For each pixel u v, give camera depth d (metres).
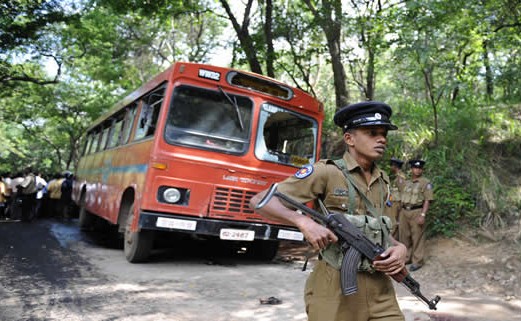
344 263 2.07
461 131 9.65
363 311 2.13
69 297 4.97
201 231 6.38
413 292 2.20
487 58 10.62
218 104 6.78
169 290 5.36
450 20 8.09
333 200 2.21
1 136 37.41
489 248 6.88
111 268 6.55
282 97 7.21
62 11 13.42
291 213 2.11
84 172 12.48
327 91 19.30
